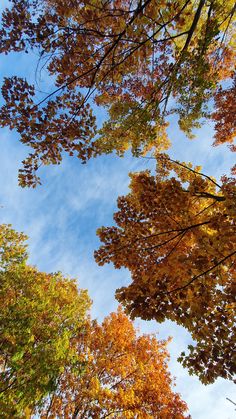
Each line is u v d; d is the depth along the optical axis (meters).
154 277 5.41
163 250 6.20
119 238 6.35
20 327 8.75
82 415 12.02
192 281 5.08
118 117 5.93
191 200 6.37
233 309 4.91
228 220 5.30
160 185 6.18
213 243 5.02
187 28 7.38
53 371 8.44
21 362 8.41
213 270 5.05
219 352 4.81
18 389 7.92
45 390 8.30
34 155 6.09
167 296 5.18
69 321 10.77
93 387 11.49
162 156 7.37
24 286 10.23
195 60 5.27
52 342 9.09
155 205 6.24
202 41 5.29
